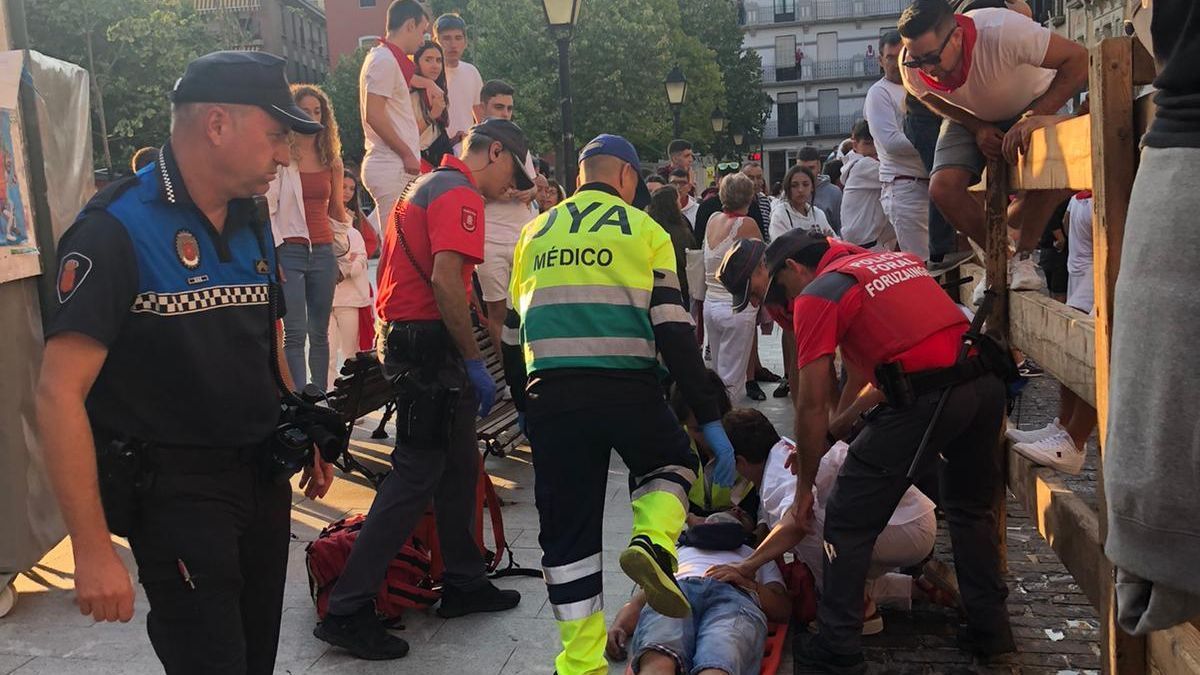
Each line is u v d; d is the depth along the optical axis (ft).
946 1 13.11
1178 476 5.34
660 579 10.57
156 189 7.52
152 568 7.69
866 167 24.63
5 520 13.70
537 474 11.60
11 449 13.80
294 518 17.89
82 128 17.04
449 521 13.84
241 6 200.95
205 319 7.64
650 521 11.03
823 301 11.84
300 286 21.24
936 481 16.48
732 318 25.23
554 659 12.66
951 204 14.99
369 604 12.75
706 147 143.74
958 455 12.51
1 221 13.73
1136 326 5.52
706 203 33.63
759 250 18.76
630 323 11.27
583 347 11.23
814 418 11.93
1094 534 9.56
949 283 17.56
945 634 13.62
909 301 11.89
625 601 14.37
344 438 8.79
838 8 224.53
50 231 15.14
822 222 28.45
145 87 117.60
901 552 13.29
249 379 7.97
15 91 14.39
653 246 11.35
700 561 13.01
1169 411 5.34
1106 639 8.75
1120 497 5.65
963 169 14.75
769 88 230.27
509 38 119.03
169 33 119.14
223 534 7.82
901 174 20.81
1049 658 12.80
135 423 7.55
